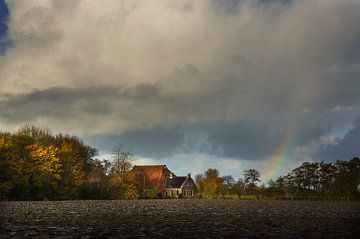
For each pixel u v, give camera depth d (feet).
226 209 263.29
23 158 336.90
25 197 334.03
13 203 283.79
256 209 267.59
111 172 481.05
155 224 150.71
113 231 126.62
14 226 134.92
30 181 336.49
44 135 425.28
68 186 375.04
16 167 322.14
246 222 164.66
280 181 568.41
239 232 129.18
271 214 216.74
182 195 652.48
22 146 346.95
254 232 129.70
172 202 383.65
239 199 557.33
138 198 486.38
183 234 121.80
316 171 557.33
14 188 326.03
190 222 161.17
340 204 379.35
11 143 331.16
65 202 313.94
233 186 600.80
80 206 261.85
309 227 147.43
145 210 237.86
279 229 139.44
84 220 161.99
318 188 553.64
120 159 485.15
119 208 250.78
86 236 114.11
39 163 343.67
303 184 560.20
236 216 198.39
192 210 246.68
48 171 345.92
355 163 531.09
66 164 377.09
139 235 118.01
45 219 162.50
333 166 549.95
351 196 509.35
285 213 226.79
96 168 476.54
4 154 316.81
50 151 352.08
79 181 395.34
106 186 431.43
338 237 119.85
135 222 157.48
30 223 145.89
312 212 239.71
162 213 212.84
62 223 148.36
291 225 154.40
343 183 519.60
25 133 399.03
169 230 131.75
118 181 453.58
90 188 415.03
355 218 192.24
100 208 244.63
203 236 118.01
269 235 122.72
